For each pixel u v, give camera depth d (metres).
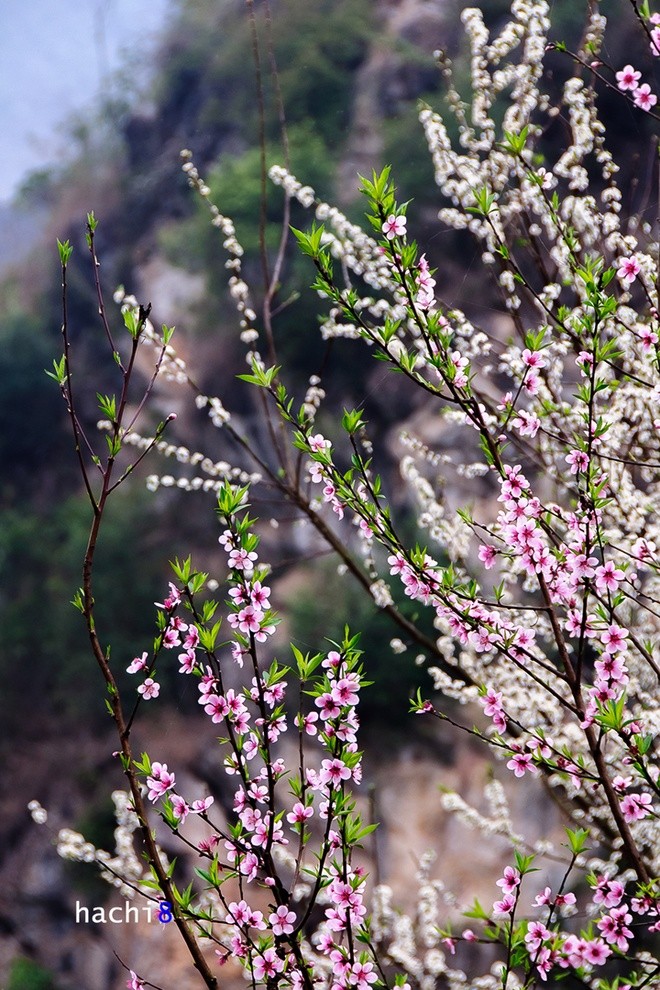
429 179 15.91
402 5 21.36
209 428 19.84
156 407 21.05
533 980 1.96
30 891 16.19
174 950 12.66
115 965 14.53
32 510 22.70
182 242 23.03
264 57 22.78
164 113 26.75
